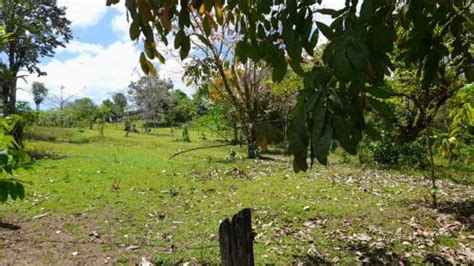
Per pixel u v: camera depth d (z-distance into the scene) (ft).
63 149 60.54
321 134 3.56
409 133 32.94
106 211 23.89
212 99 55.42
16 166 7.64
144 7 5.04
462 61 6.40
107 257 16.98
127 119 133.59
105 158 47.85
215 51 41.37
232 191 29.35
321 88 3.68
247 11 5.24
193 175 35.78
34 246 18.31
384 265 15.60
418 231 19.56
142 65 6.01
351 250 17.07
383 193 28.63
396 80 22.52
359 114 3.89
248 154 47.16
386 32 4.19
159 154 53.83
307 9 4.47
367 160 43.14
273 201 25.76
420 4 5.01
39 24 58.23
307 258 16.28
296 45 4.42
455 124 15.35
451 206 24.31
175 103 163.94
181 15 5.21
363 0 3.90
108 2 5.12
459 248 17.31
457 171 38.09
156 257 16.62
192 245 18.01
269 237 18.85
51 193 27.94
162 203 25.80
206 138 94.22
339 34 4.15
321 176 35.53
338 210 23.31
